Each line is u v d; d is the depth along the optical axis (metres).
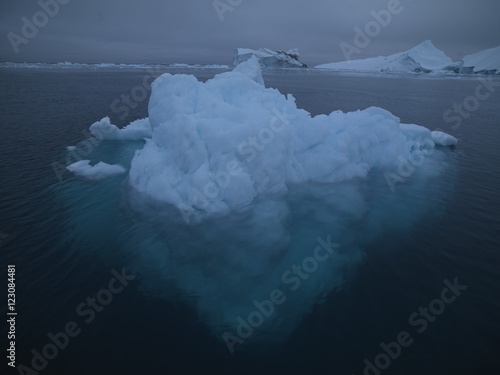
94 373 4.52
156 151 10.41
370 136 12.48
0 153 13.55
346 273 6.77
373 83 63.00
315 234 8.21
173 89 11.63
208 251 7.44
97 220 8.55
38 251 7.20
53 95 32.28
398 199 10.05
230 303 6.00
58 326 5.29
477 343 4.99
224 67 131.00
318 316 5.67
